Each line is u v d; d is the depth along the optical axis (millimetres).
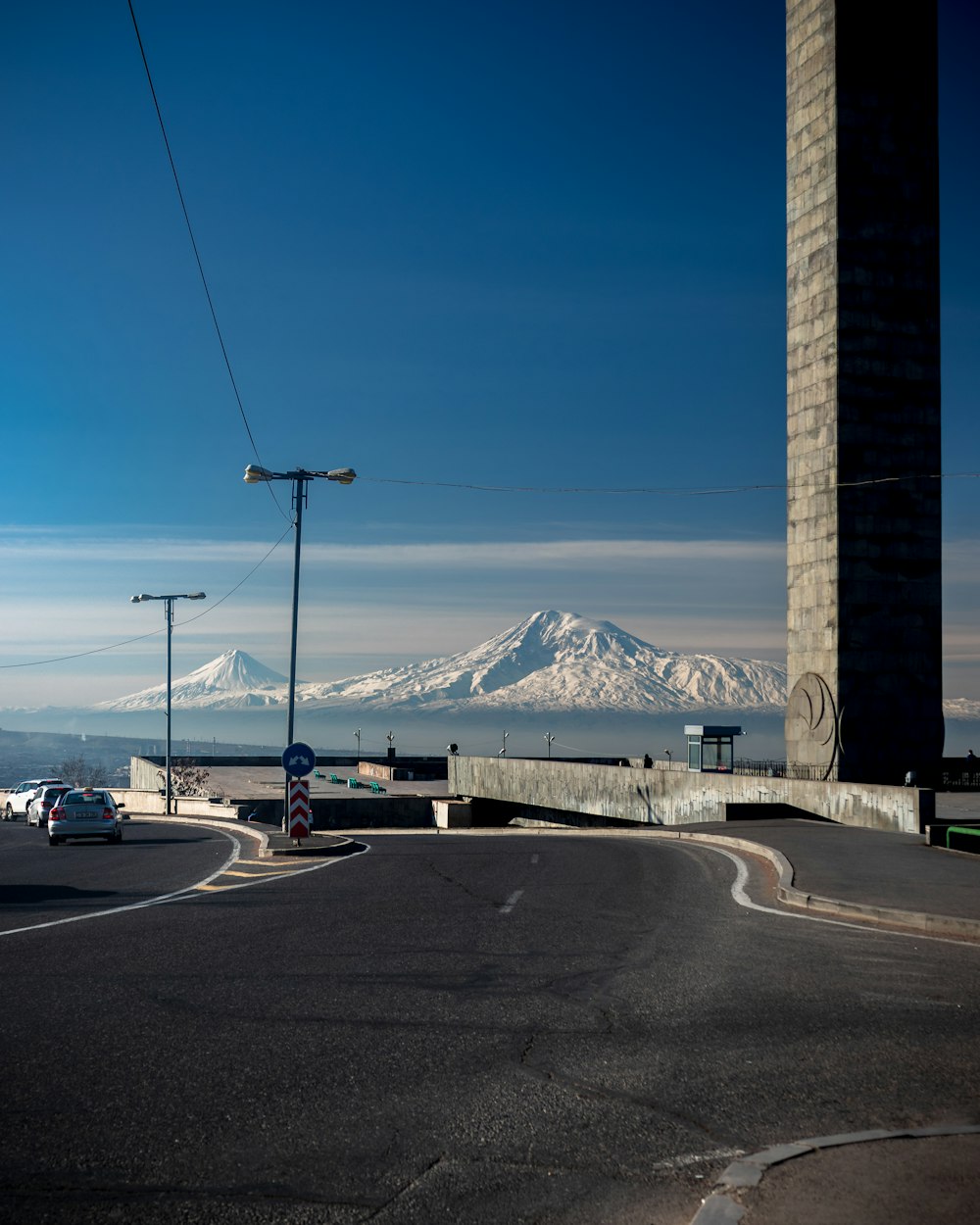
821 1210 5141
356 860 22562
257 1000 9312
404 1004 9188
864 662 48094
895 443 49031
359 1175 5633
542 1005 9117
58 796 46688
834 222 49219
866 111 49656
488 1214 5203
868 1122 6375
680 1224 5109
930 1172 5574
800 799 34000
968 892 15289
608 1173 5668
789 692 51344
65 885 18312
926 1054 7715
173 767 81875
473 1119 6414
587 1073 7281
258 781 82500
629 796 46812
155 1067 7375
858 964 10836
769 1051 7805
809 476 50312
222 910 14617
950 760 52062
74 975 10289
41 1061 7496
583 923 13430
